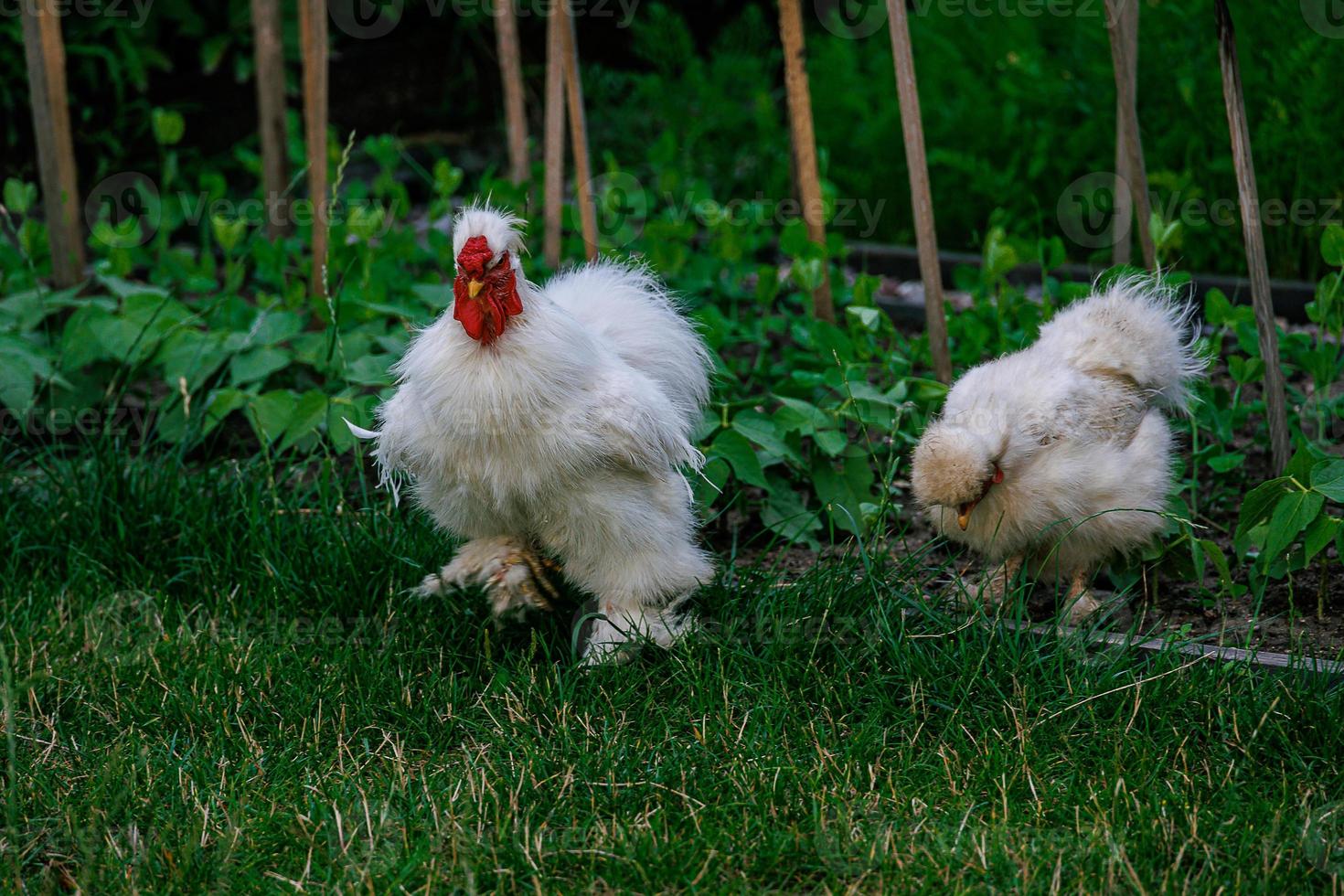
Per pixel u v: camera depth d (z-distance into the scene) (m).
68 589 4.52
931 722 3.68
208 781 3.44
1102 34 7.86
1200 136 7.41
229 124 9.35
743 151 8.99
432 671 3.93
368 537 4.55
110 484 4.88
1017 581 4.38
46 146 5.95
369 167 9.16
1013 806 3.29
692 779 3.40
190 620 4.40
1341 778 3.36
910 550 4.77
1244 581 4.48
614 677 3.83
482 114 10.16
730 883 3.01
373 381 5.07
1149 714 3.60
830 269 6.18
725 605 4.12
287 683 3.88
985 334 5.68
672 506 3.90
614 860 3.08
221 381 5.57
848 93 8.73
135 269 7.68
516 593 3.87
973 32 8.99
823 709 3.69
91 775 3.45
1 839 3.21
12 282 6.30
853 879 3.07
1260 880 2.99
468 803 3.31
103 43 8.85
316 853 3.17
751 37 9.91
